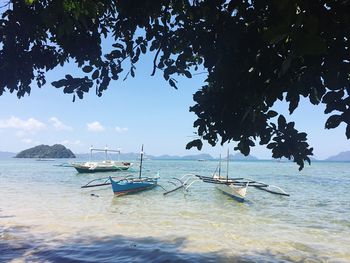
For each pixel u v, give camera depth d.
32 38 4.54
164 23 4.14
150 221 17.09
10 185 36.62
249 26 3.08
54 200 24.67
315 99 3.03
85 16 4.20
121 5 3.91
